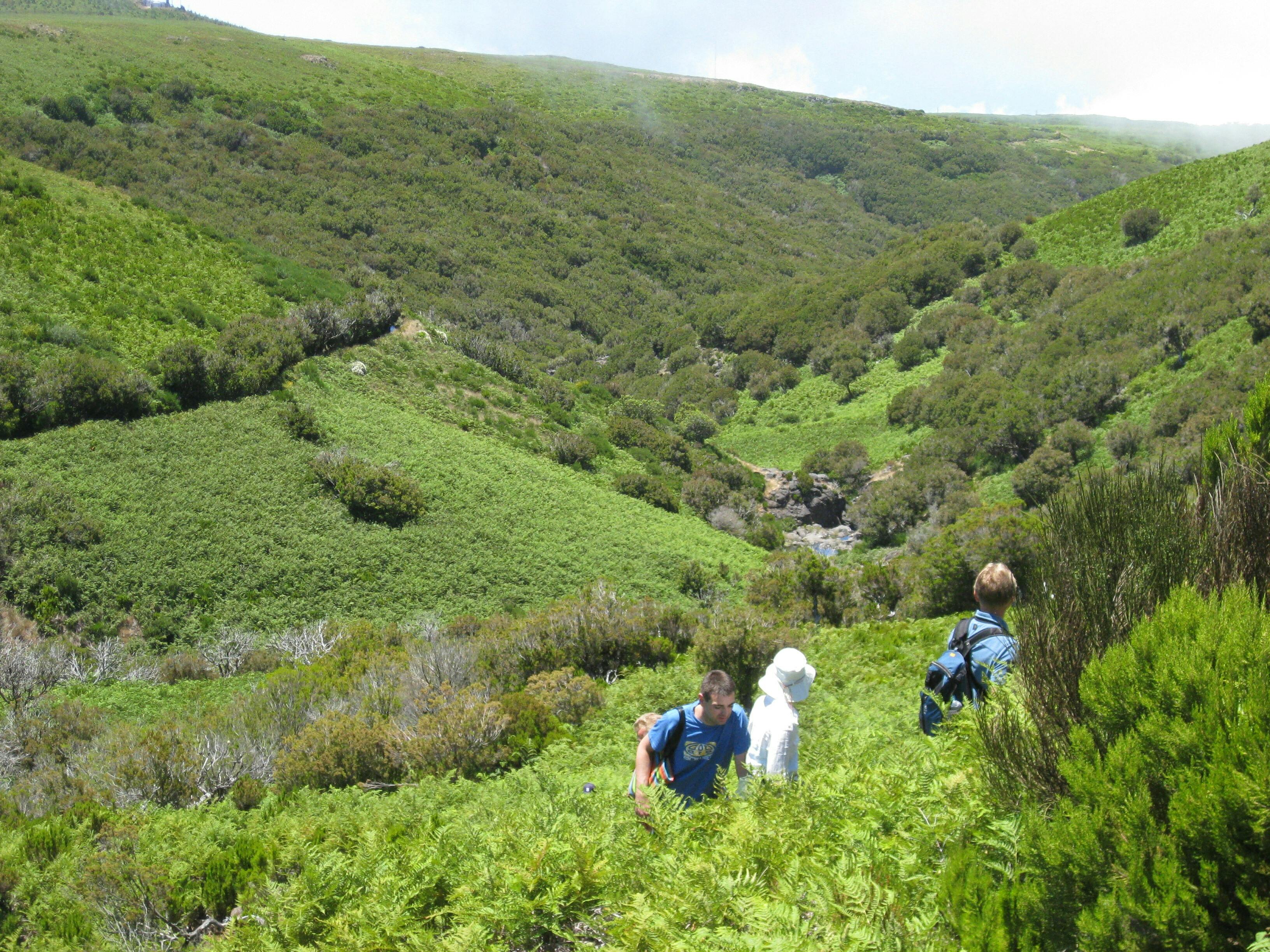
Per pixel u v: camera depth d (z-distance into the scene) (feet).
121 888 16.85
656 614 47.91
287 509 85.71
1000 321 218.79
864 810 9.91
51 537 71.31
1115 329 176.65
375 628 71.41
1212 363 143.95
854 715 23.62
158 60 363.15
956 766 10.25
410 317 148.15
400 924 9.91
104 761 29.91
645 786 11.23
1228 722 6.06
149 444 86.58
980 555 57.52
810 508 168.66
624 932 8.14
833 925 7.37
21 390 82.79
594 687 35.04
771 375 240.73
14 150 248.11
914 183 619.26
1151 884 5.76
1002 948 6.02
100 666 56.29
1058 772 8.16
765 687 12.46
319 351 123.24
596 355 293.64
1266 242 168.04
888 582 69.10
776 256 420.36
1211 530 9.66
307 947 10.20
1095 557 9.45
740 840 9.36
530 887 9.66
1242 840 5.65
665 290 353.72
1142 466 10.87
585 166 431.02
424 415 120.16
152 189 257.14
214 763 29.94
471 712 29.96
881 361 233.14
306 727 31.53
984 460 161.48
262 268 137.08
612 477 131.03
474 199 354.13
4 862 18.86
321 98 390.83
